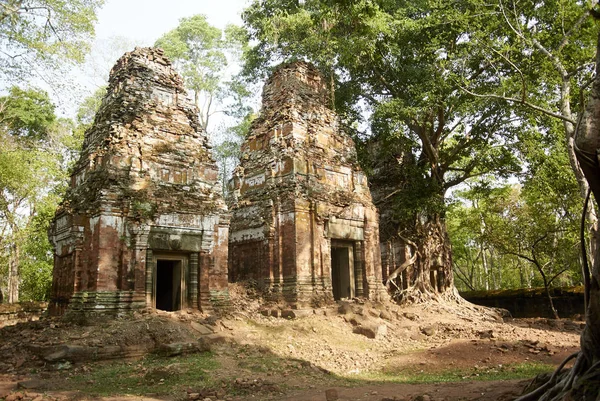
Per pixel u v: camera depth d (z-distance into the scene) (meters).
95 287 16.39
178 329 15.82
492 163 27.02
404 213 27.66
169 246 18.39
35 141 32.91
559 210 29.05
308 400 9.98
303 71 26.02
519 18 19.06
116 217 17.31
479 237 32.91
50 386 11.27
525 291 29.53
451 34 23.00
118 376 12.27
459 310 26.23
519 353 15.80
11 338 14.82
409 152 30.47
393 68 25.50
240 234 24.47
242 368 13.49
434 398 8.87
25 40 18.11
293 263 21.50
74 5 18.25
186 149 20.05
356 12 15.31
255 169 24.78
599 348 6.15
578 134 5.71
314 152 24.06
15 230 28.72
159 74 20.34
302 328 18.25
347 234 24.16
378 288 24.88
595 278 6.23
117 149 18.14
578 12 16.08
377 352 17.19
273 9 25.58
